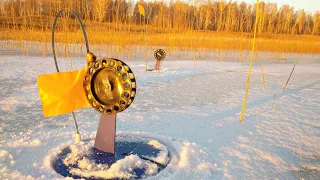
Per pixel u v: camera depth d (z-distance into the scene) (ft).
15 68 32.68
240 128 13.97
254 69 41.78
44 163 9.69
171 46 55.42
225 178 8.98
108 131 10.32
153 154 10.32
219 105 18.74
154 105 18.25
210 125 14.33
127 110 16.85
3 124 13.88
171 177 8.77
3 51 52.03
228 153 10.89
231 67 42.86
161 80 28.32
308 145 12.00
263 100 20.67
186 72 34.42
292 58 66.49
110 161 9.73
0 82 24.58
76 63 39.63
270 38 61.05
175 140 12.05
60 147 10.98
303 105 19.45
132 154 10.18
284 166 10.00
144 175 8.90
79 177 8.82
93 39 47.44
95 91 9.59
